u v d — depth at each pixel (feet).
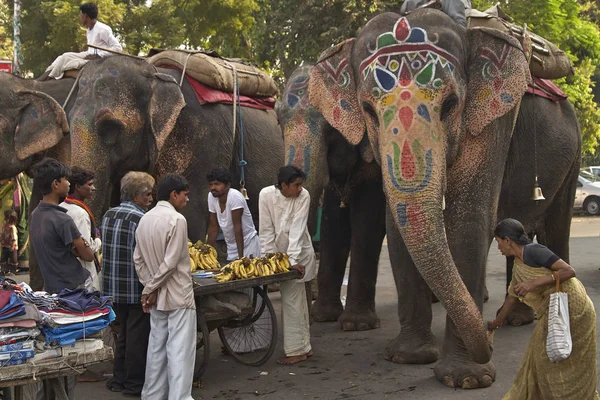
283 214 19.12
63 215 15.52
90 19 27.17
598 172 80.23
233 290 18.15
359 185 22.04
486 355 14.66
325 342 21.34
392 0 55.98
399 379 17.58
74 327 11.73
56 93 23.91
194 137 24.86
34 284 19.71
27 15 59.47
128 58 23.38
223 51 67.31
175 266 15.53
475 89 16.17
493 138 16.70
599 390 16.52
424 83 15.28
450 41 15.76
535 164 19.88
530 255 13.41
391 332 22.38
